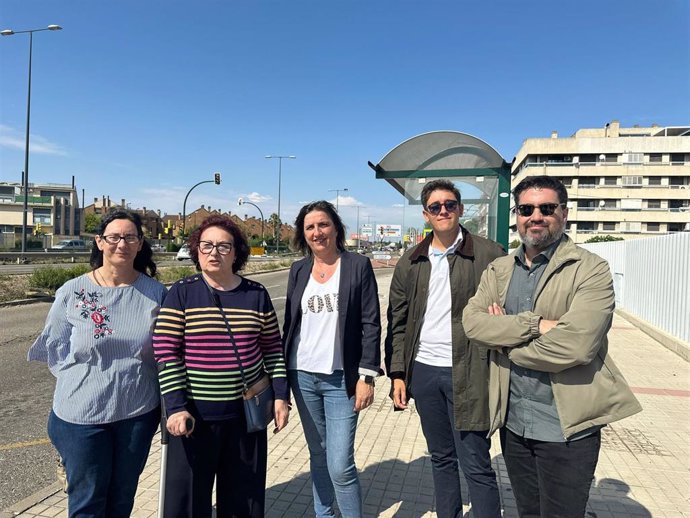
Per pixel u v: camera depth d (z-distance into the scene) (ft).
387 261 138.31
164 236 274.36
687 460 12.51
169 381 7.00
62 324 7.12
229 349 7.27
